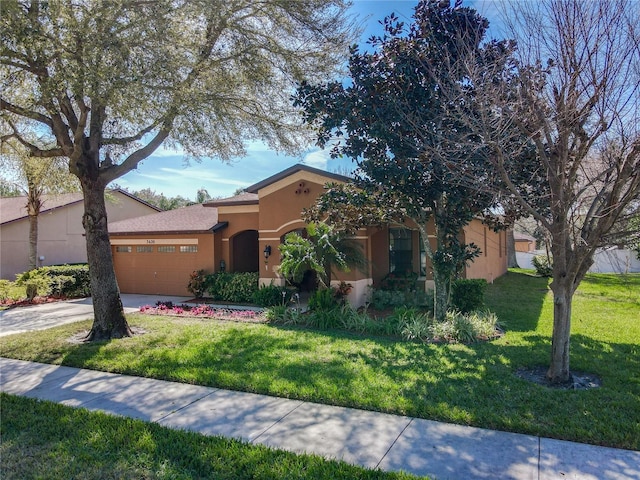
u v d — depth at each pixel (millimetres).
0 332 11211
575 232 6391
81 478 4023
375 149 9258
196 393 6312
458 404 5508
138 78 8422
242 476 4008
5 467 4238
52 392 6527
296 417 5348
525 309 13258
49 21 8078
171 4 8812
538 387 6062
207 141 11172
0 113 9414
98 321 10008
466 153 7395
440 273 10266
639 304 13930
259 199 14992
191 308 13914
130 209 29859
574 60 5680
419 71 8578
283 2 10156
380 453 4387
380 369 7012
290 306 13781
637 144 5340
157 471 4129
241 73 10969
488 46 7637
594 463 4109
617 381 6285
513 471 4000
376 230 14227
